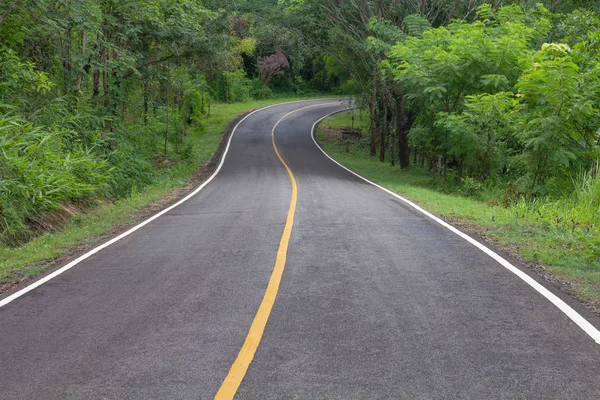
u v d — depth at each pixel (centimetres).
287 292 575
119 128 2089
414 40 2125
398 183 2056
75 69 1881
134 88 2361
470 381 362
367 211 1176
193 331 468
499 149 1802
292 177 2156
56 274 704
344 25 3064
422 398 339
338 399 340
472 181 1719
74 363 409
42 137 1406
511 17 2123
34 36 1680
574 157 1367
